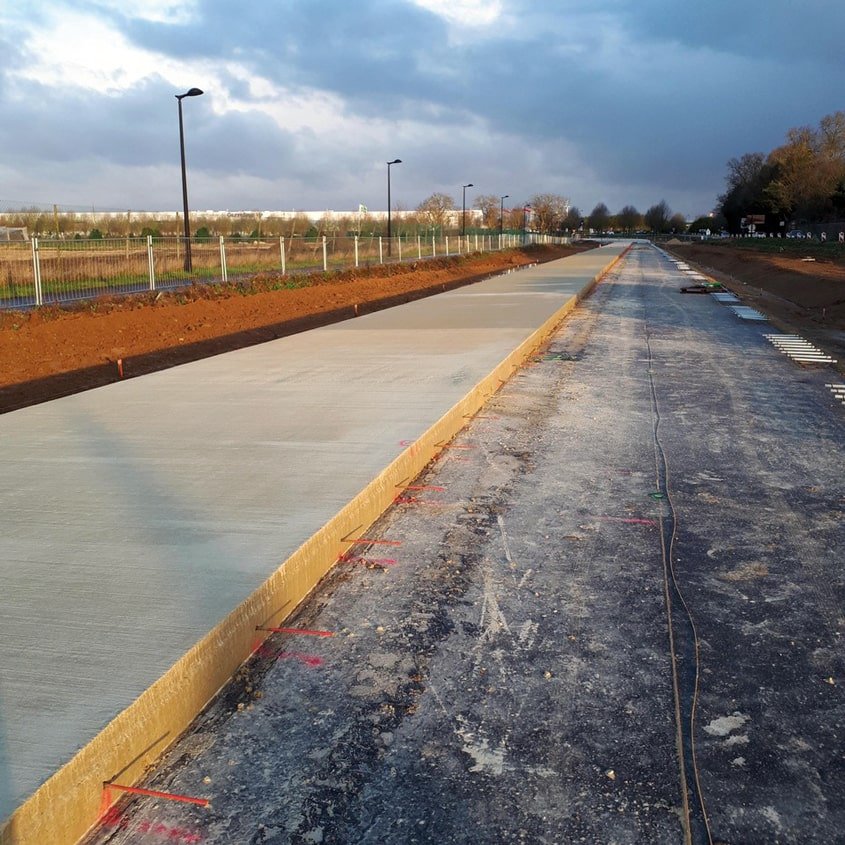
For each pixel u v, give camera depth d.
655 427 7.05
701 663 3.22
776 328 14.66
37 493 4.46
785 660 3.25
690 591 3.86
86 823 2.30
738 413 7.63
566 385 8.89
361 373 8.15
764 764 2.61
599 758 2.63
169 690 2.69
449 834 2.30
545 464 5.90
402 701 2.93
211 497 4.39
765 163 97.19
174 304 16.31
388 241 36.06
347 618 3.56
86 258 17.34
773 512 4.95
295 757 2.63
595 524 4.72
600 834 2.30
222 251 20.20
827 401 8.24
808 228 69.88
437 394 7.09
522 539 4.48
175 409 6.55
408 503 5.03
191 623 3.00
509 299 17.30
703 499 5.17
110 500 4.34
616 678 3.10
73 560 3.56
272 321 16.66
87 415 6.36
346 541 4.26
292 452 5.26
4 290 15.15
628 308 18.19
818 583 3.96
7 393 9.62
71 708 2.48
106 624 3.00
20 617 3.05
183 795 2.45
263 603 3.34
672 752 2.66
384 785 2.50
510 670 3.15
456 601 3.73
